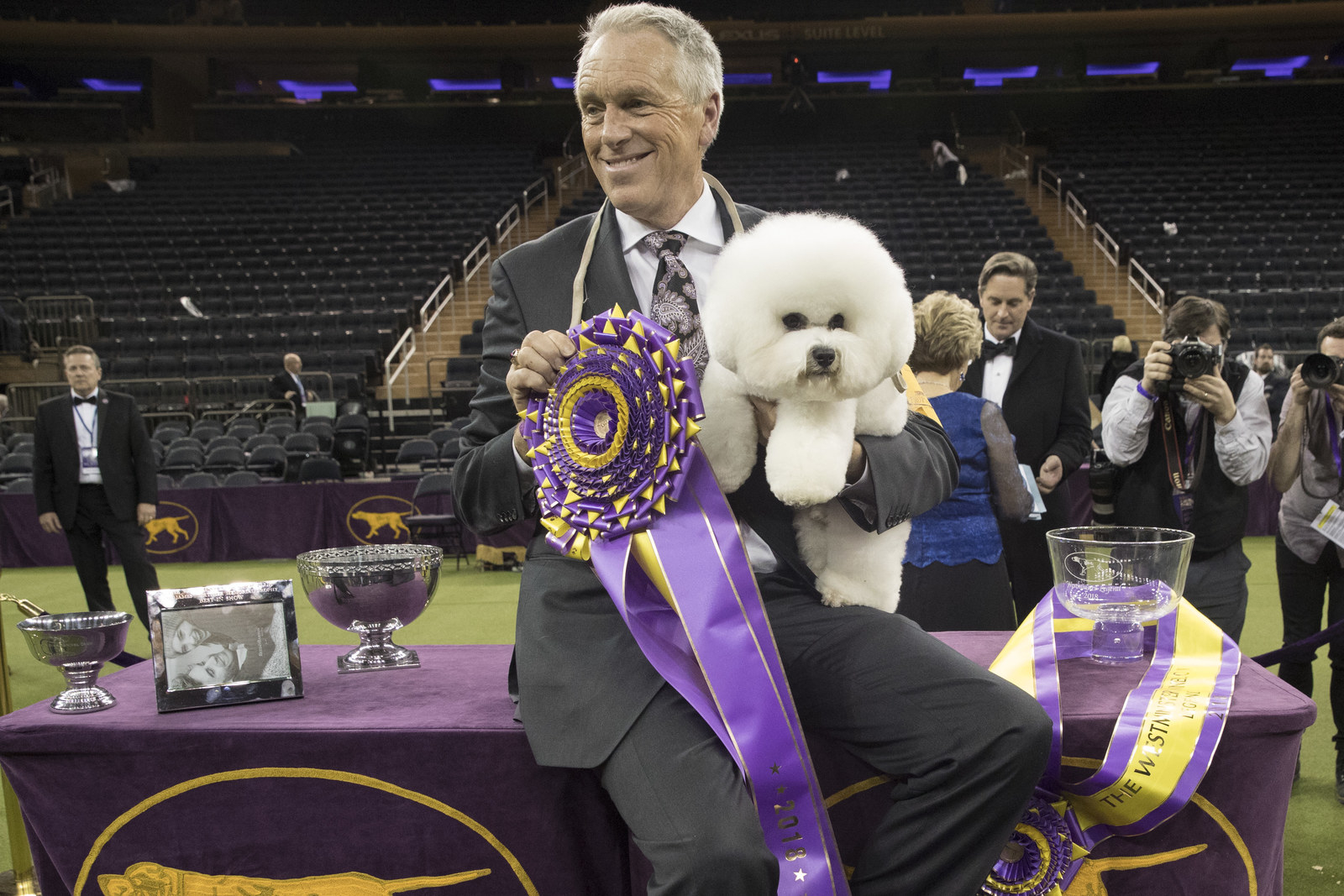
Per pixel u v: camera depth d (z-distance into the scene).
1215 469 2.74
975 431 2.59
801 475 1.31
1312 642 2.02
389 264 16.23
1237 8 22.59
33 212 18.34
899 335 1.34
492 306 1.76
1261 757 1.61
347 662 2.02
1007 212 17.78
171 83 23.39
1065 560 1.92
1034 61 24.72
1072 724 1.61
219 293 14.98
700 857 1.23
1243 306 13.58
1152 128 22.05
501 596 6.47
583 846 1.63
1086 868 1.63
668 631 1.47
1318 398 2.88
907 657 1.45
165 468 9.58
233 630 1.79
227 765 1.65
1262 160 19.80
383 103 23.41
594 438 1.50
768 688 1.39
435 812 1.64
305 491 8.29
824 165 20.42
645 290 1.73
